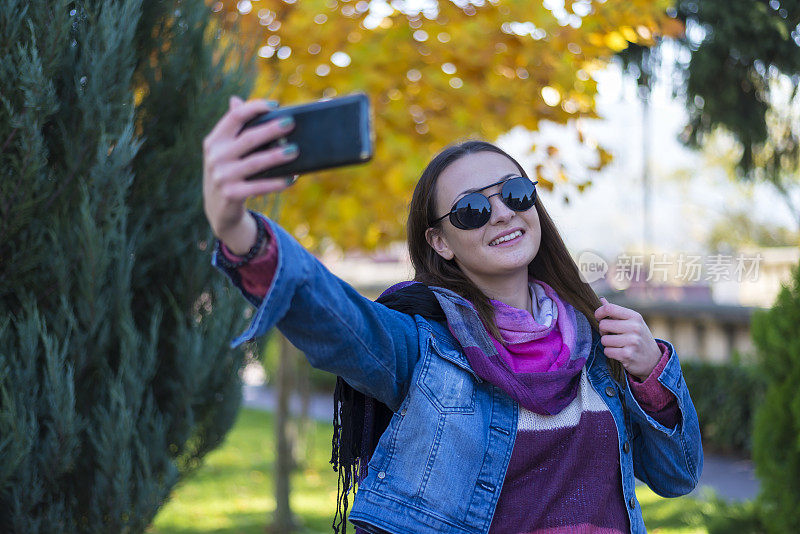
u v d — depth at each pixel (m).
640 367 1.56
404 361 1.46
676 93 5.55
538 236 1.67
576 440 1.51
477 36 4.14
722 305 9.17
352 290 1.33
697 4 5.00
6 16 2.04
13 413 2.02
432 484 1.43
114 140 2.23
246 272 1.16
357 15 4.30
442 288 1.61
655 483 1.70
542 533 1.45
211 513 6.41
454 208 1.61
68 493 2.24
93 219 2.18
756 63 5.08
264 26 4.15
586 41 4.20
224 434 2.64
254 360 2.72
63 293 2.15
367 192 4.46
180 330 2.40
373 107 4.24
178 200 2.44
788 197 10.22
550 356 1.59
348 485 1.50
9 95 2.05
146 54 2.45
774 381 3.88
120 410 2.19
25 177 2.05
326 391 15.82
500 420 1.49
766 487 3.86
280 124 0.99
